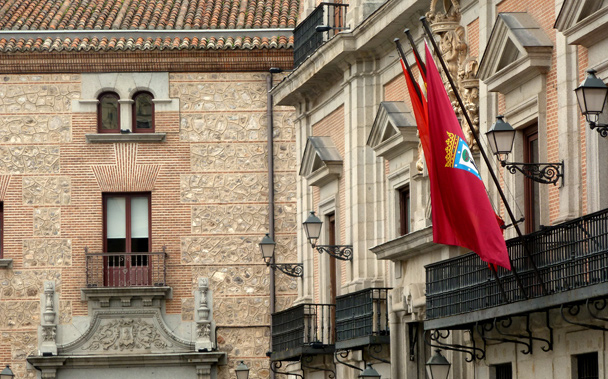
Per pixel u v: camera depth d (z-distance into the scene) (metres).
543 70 38.56
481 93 42.12
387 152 50.16
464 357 43.44
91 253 67.75
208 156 68.56
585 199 36.41
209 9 72.00
